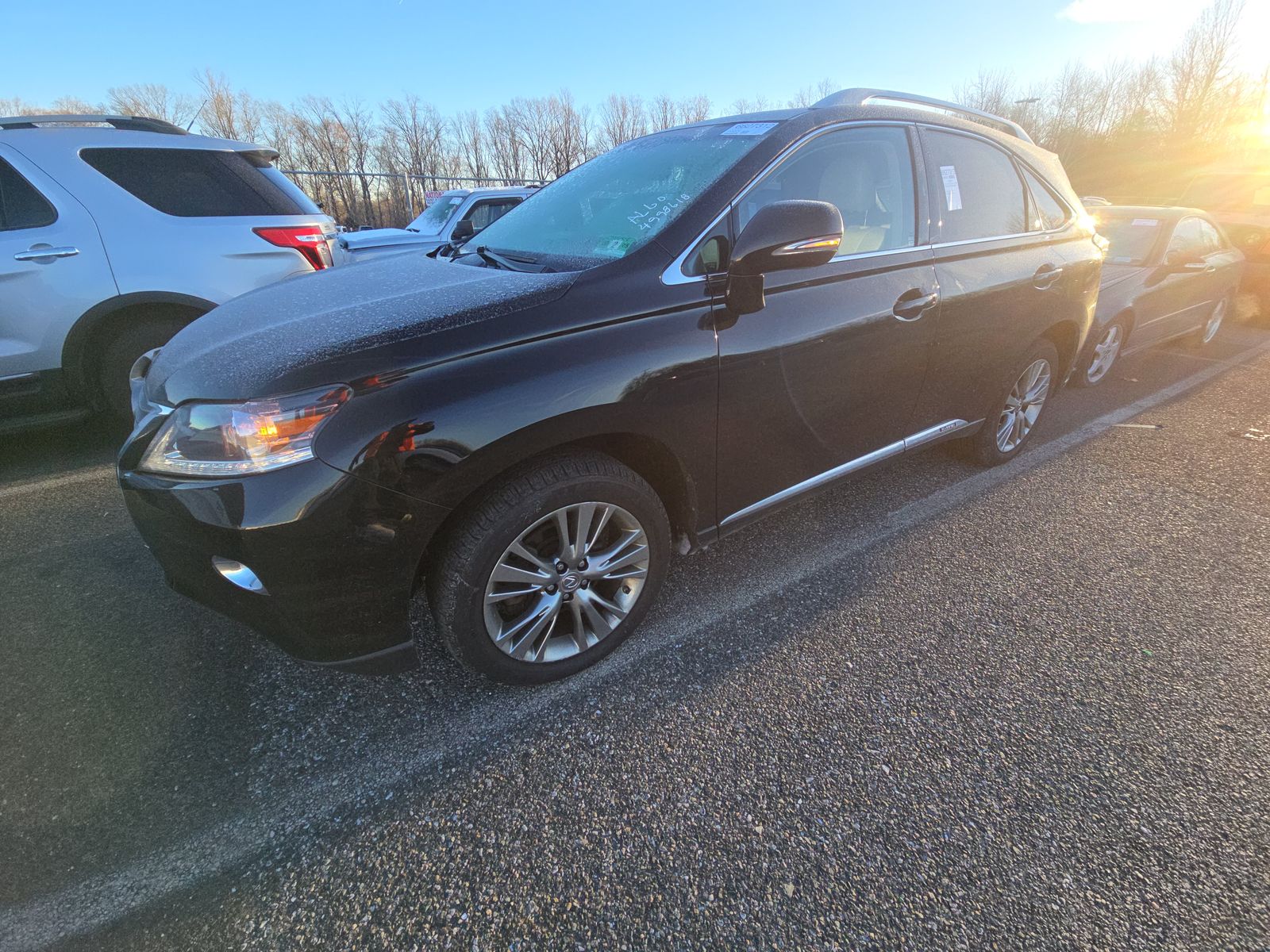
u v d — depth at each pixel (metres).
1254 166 8.51
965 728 1.92
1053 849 1.58
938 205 2.71
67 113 3.57
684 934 1.41
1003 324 3.00
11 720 1.93
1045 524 3.06
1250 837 1.61
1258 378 5.47
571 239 2.32
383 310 1.80
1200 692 2.06
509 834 1.62
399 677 2.12
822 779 1.76
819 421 2.41
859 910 1.45
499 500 1.77
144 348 3.75
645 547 2.11
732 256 1.97
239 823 1.65
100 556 2.76
